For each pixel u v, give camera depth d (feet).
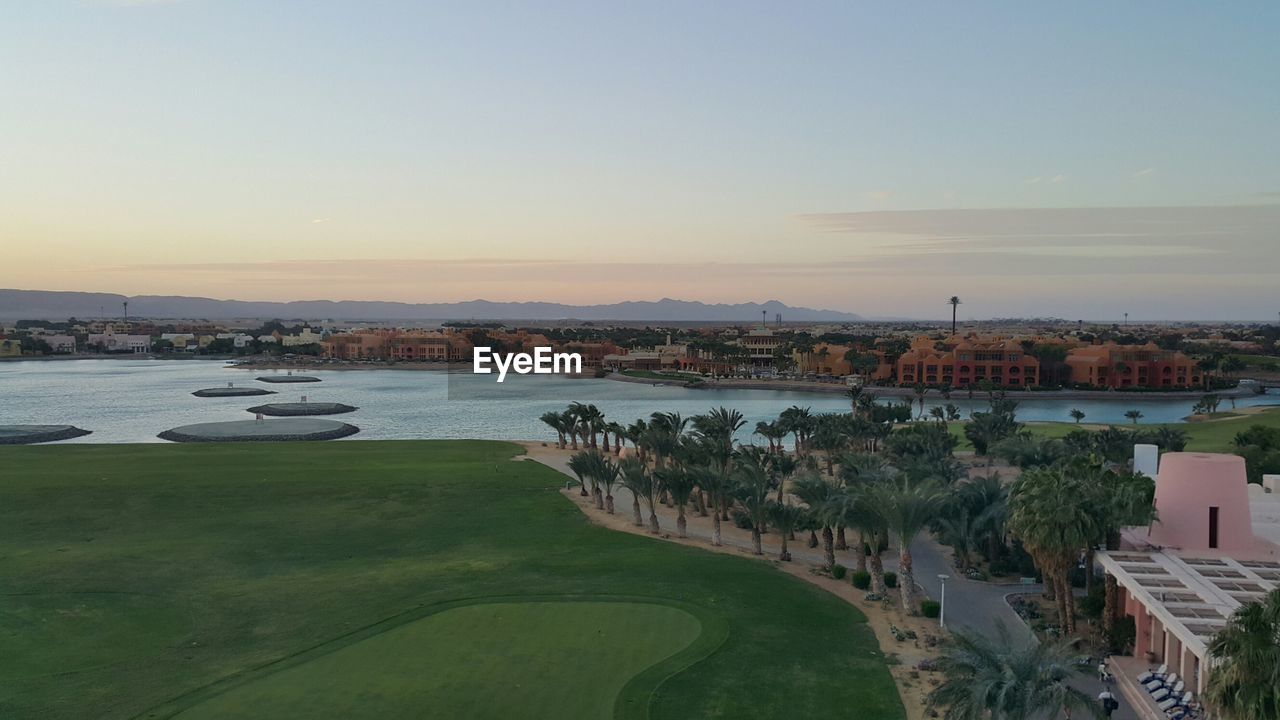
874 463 239.09
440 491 271.90
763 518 201.77
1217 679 77.56
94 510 240.32
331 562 190.70
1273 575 129.49
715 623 143.33
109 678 120.78
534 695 113.50
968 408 608.19
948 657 96.32
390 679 118.83
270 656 128.88
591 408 377.30
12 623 145.69
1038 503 136.15
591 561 188.65
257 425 482.28
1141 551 143.33
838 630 144.05
